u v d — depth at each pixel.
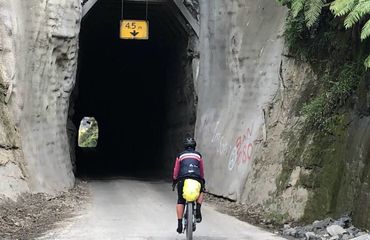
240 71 15.90
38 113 14.31
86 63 31.12
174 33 23.55
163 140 28.42
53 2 14.75
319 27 12.22
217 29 17.42
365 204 8.39
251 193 13.12
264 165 13.03
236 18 16.28
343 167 9.55
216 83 17.56
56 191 13.99
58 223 9.82
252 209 12.28
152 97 31.00
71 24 15.58
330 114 10.63
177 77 24.72
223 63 17.16
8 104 12.88
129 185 18.72
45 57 14.66
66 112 16.45
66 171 15.82
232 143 15.44
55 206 11.98
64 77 15.96
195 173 7.84
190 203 7.64
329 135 10.40
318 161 10.35
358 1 8.03
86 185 18.17
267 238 8.38
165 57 27.31
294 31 12.96
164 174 25.70
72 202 13.07
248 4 16.03
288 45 13.43
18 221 9.73
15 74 13.11
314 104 11.21
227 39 16.73
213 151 16.53
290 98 13.10
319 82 11.96
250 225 10.02
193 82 20.50
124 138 36.66
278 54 14.31
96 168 31.33
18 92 13.24
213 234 8.76
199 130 18.12
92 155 39.78
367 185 8.48
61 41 15.22
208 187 15.95
